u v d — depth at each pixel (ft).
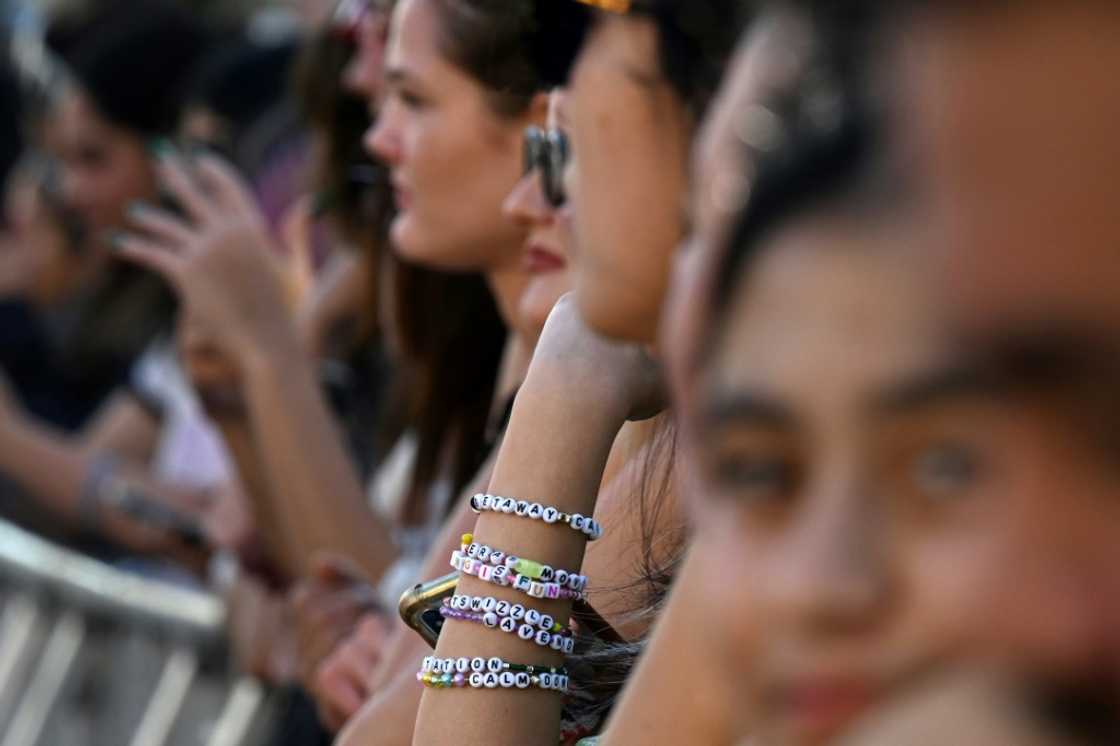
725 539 5.98
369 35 32.37
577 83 9.04
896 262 5.47
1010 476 5.40
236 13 49.67
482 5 23.98
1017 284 5.29
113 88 44.68
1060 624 5.32
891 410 5.50
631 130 8.69
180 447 40.86
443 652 14.76
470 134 24.63
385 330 30.73
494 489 14.93
